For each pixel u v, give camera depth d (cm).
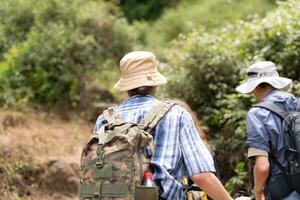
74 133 1451
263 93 630
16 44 1752
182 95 1119
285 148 578
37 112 1568
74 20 1809
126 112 501
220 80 1083
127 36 1895
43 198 1099
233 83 1065
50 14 1792
